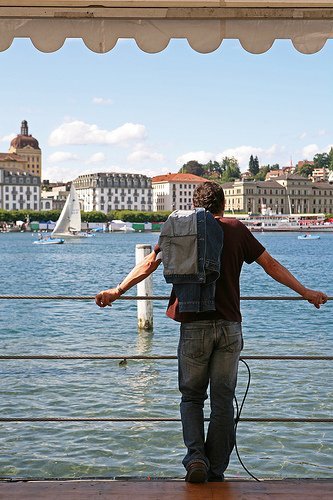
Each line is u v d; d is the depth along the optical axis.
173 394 10.88
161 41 4.50
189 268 3.64
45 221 198.75
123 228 194.25
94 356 4.42
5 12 4.43
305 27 4.51
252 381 11.32
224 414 3.88
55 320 21.14
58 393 10.95
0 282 42.72
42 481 4.02
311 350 15.42
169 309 3.88
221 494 3.77
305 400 10.21
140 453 8.07
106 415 9.66
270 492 3.81
